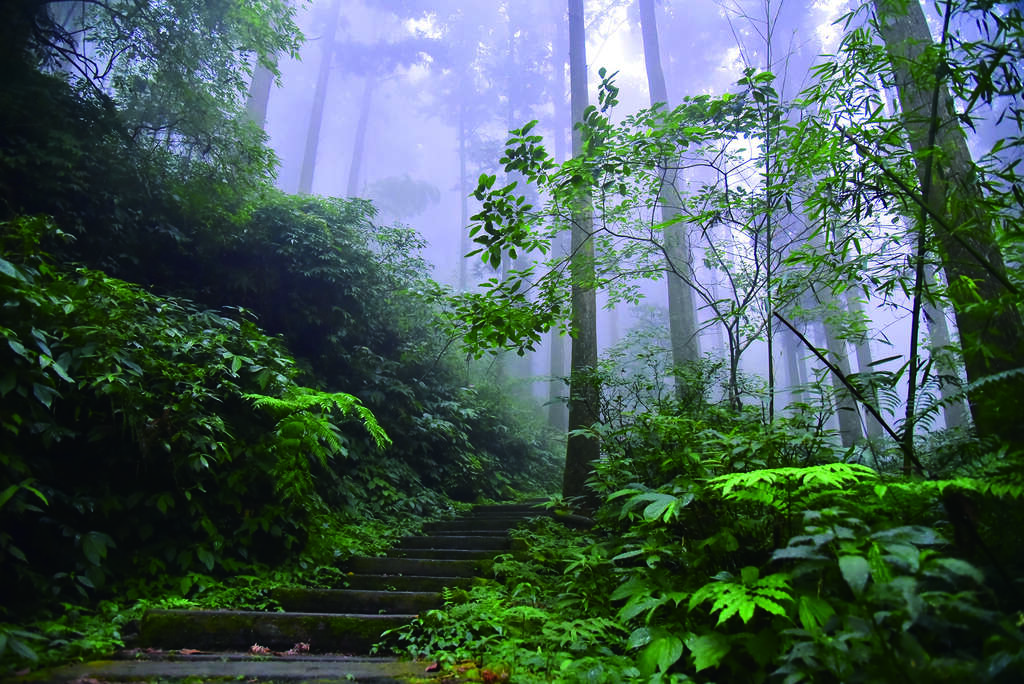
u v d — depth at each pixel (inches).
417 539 213.6
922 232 102.3
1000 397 81.4
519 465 397.1
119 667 93.9
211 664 99.7
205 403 162.7
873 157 104.5
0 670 84.2
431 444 307.4
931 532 59.7
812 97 119.0
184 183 254.2
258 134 279.1
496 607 118.6
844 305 214.1
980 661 54.4
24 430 123.3
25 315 122.3
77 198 217.2
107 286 146.9
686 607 88.4
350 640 117.0
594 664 86.4
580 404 242.7
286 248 273.1
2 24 210.2
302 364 262.4
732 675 77.5
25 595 112.0
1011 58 96.7
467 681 92.4
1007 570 65.3
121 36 256.2
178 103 262.7
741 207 161.2
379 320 318.0
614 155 154.5
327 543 175.3
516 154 134.8
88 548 119.7
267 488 167.5
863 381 102.7
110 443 140.3
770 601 65.2
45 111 211.9
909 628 60.8
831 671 61.5
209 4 254.1
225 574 149.3
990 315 86.7
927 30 151.2
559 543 158.6
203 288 256.2
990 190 92.4
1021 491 62.4
